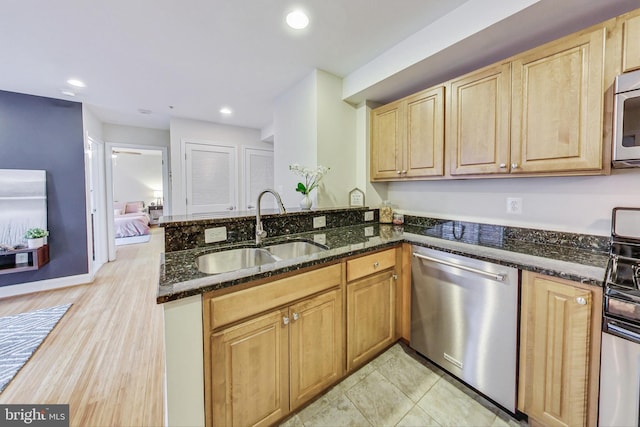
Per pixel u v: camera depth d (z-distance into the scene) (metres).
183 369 0.98
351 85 2.39
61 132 3.15
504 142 1.52
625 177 1.36
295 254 1.84
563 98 1.29
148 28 1.73
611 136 1.17
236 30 1.76
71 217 3.24
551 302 1.16
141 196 8.80
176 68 2.31
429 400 1.46
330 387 1.55
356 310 1.59
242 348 1.12
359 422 1.33
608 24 1.16
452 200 2.17
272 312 1.21
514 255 1.39
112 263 4.26
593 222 1.46
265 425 1.21
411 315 1.80
